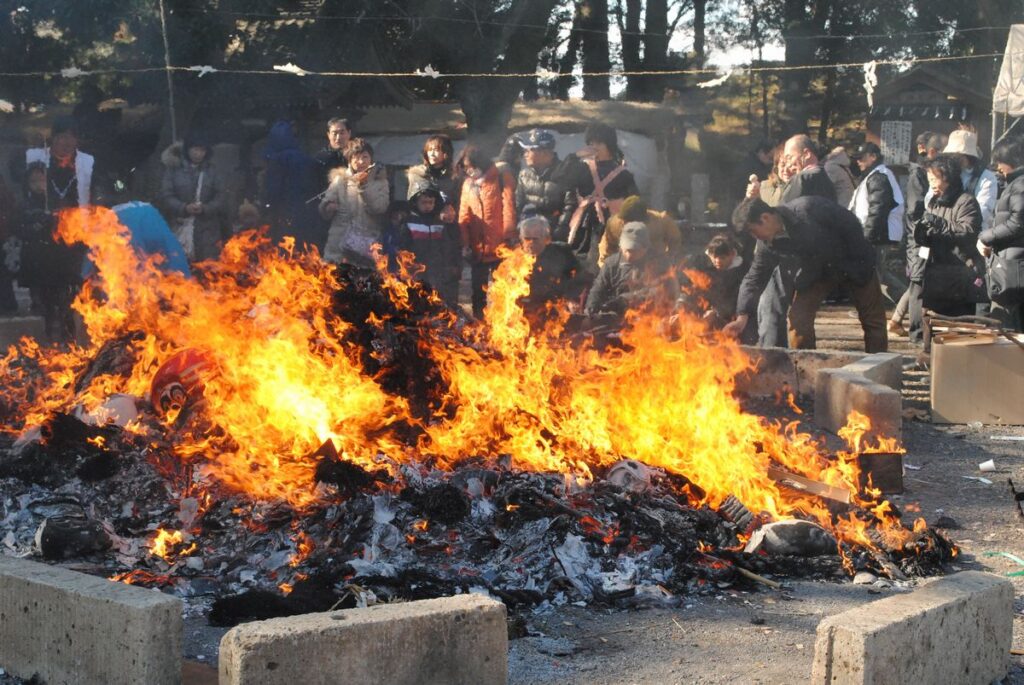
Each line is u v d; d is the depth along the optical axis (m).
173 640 3.59
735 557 5.25
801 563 5.30
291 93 19.28
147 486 5.70
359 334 6.52
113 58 19.98
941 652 3.73
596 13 30.06
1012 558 5.59
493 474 5.61
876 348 10.19
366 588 4.59
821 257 9.73
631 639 4.38
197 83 19.08
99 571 5.03
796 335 10.02
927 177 12.80
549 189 11.12
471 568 4.96
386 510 5.27
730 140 30.88
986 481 7.16
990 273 11.09
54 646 3.77
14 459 5.82
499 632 3.70
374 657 3.48
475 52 22.52
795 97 31.64
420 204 11.28
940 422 9.07
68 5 19.48
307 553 5.11
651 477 5.93
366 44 20.03
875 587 5.07
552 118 22.47
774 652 4.25
